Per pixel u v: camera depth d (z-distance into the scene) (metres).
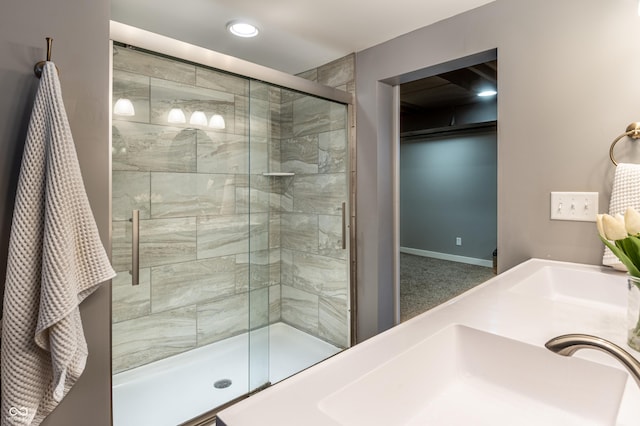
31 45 0.99
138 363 1.92
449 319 0.82
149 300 1.97
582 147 1.35
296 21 1.81
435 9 1.68
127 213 1.80
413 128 5.74
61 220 0.91
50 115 0.92
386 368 0.60
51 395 0.95
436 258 5.86
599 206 1.31
